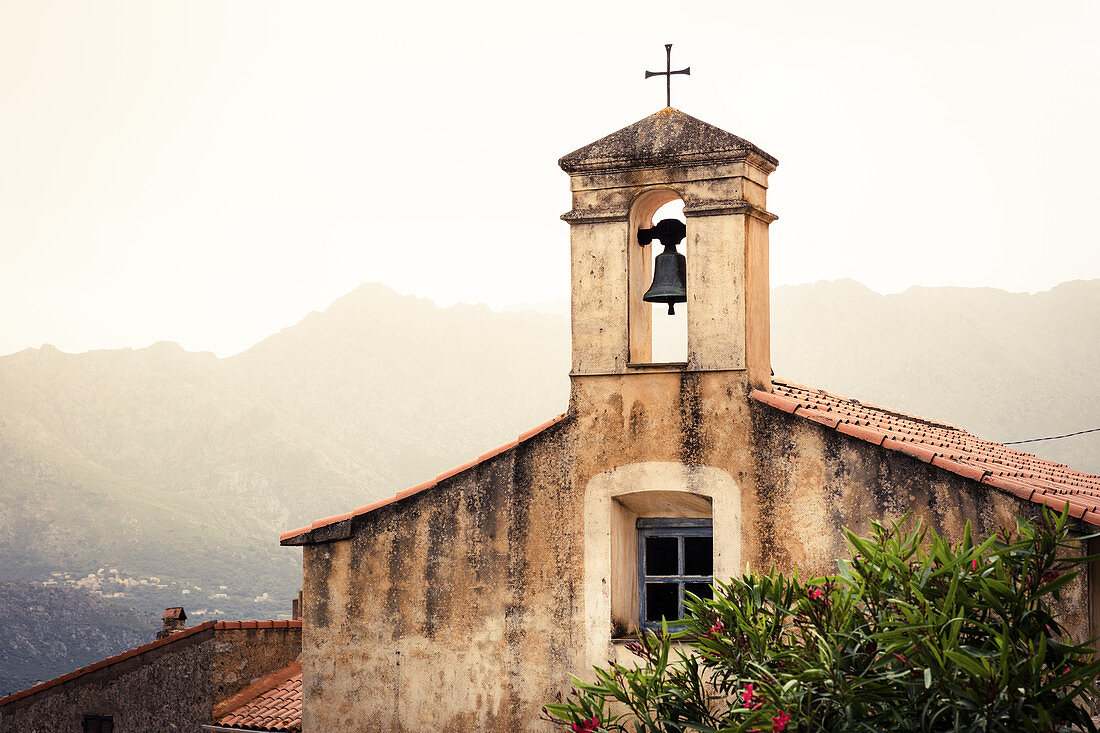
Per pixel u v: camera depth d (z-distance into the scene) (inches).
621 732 404.8
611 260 470.6
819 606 358.6
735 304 454.3
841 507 430.6
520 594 468.8
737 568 442.3
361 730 482.6
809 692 332.2
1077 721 327.6
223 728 605.6
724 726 375.9
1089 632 387.9
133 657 665.0
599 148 471.5
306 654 493.4
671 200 494.0
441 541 481.1
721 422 451.2
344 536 491.5
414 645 479.8
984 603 331.0
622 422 463.5
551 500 469.1
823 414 451.8
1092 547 419.5
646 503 470.0
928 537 414.6
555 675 460.4
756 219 470.0
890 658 329.7
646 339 491.2
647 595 475.2
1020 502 403.5
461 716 470.6
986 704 310.0
